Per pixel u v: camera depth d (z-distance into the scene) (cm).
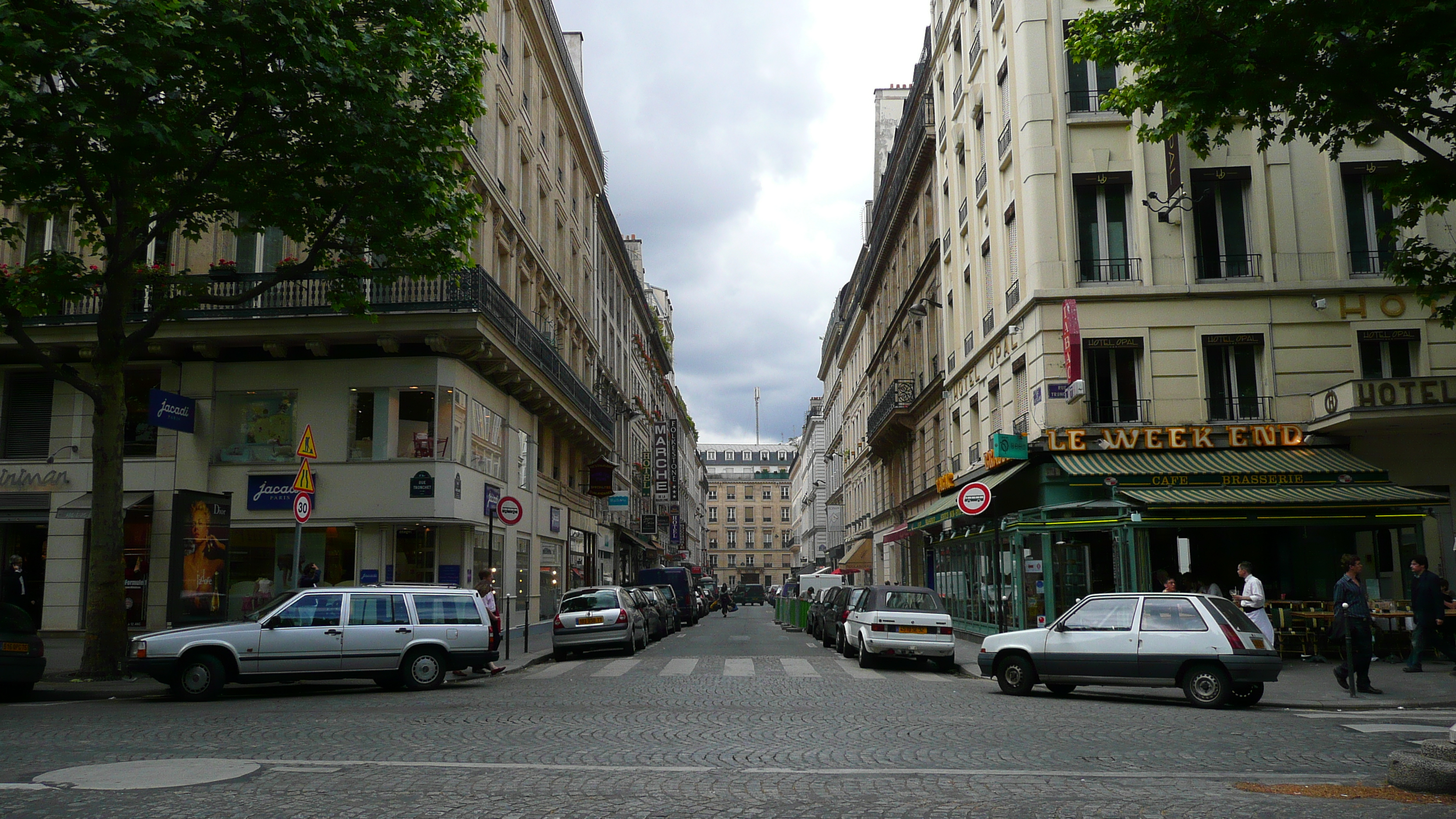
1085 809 608
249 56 1299
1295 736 927
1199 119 1252
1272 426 2070
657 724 1005
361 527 2245
